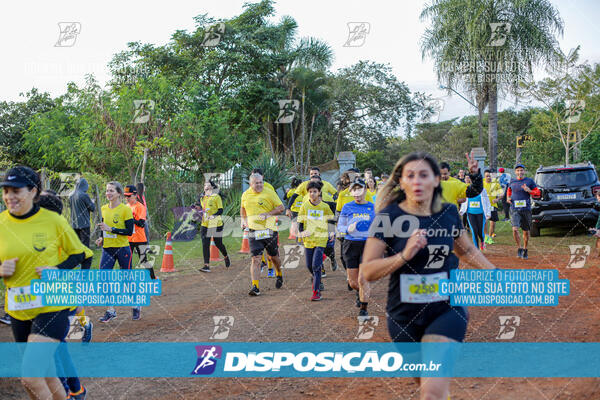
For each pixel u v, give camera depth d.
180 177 17.80
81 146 16.05
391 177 2.57
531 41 15.93
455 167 15.02
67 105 18.34
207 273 9.02
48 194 4.05
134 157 16.06
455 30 15.70
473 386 3.29
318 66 25.12
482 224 9.46
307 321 5.32
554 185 11.48
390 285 2.59
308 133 29.06
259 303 6.36
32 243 2.94
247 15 25.53
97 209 12.16
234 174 20.08
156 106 16.41
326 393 3.36
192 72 23.56
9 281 2.95
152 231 15.01
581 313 5.04
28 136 19.61
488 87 16.52
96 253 10.74
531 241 11.12
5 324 5.43
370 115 28.56
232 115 23.64
